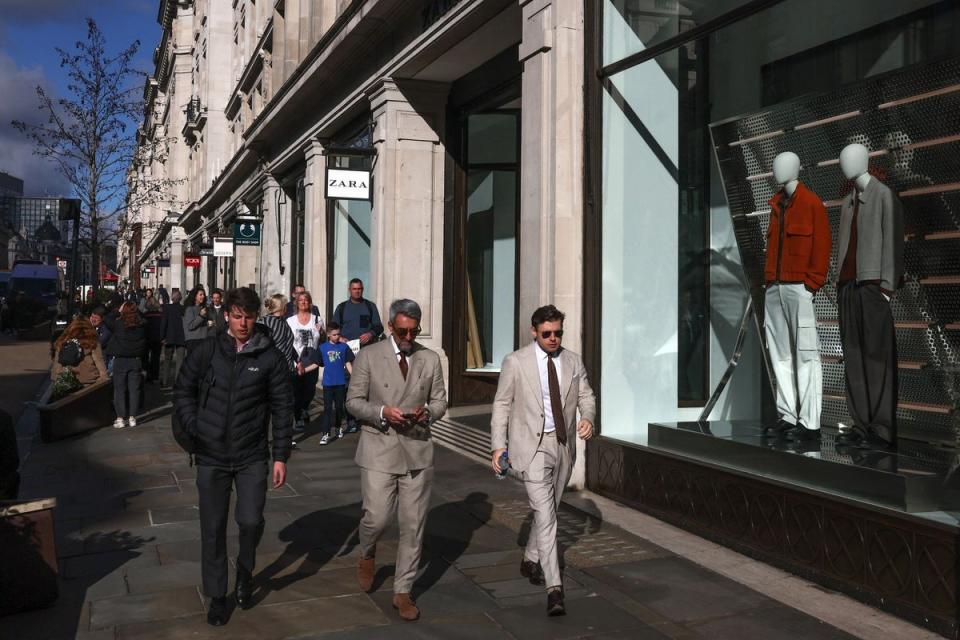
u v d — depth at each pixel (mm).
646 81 7508
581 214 7586
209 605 4645
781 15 6684
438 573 5250
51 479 8078
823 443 5582
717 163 7078
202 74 39219
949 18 5422
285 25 19781
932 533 4246
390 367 4660
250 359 4508
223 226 34625
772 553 5324
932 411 5391
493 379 12711
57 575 4684
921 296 5465
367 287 15547
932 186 5309
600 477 7270
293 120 18922
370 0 11570
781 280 5879
